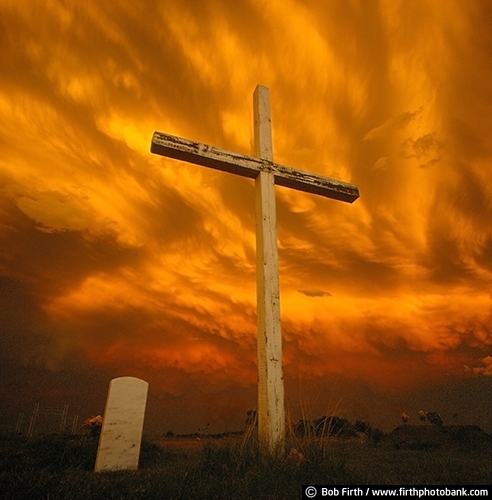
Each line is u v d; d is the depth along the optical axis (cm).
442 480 427
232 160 567
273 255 535
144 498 308
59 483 341
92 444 628
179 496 310
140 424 564
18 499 295
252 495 324
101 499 308
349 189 654
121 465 527
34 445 606
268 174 587
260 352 483
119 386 568
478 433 1083
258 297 517
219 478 371
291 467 374
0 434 794
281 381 464
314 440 435
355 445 828
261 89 645
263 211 558
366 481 377
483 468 514
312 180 622
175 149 536
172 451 720
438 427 1140
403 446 906
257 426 489
